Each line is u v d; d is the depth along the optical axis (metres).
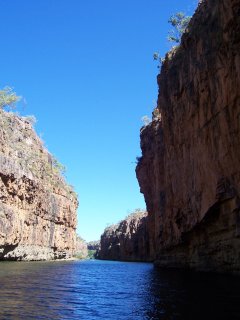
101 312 17.45
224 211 32.22
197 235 40.09
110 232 186.88
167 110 49.00
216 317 15.23
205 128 35.34
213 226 35.16
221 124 31.55
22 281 30.27
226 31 27.95
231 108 29.38
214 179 33.22
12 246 69.75
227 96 29.88
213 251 35.56
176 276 35.00
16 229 69.88
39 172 88.56
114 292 25.22
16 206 71.62
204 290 23.22
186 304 18.62
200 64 35.53
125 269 56.66
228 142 30.39
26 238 77.25
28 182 77.12
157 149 62.22
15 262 66.19
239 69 27.14
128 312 17.38
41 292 24.02
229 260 31.86
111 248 169.38
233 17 26.30
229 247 31.75
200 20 36.12
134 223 148.50
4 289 24.25
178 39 60.38
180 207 44.84
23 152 84.50
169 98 47.66
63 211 103.94
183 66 41.72
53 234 95.88
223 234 33.09
